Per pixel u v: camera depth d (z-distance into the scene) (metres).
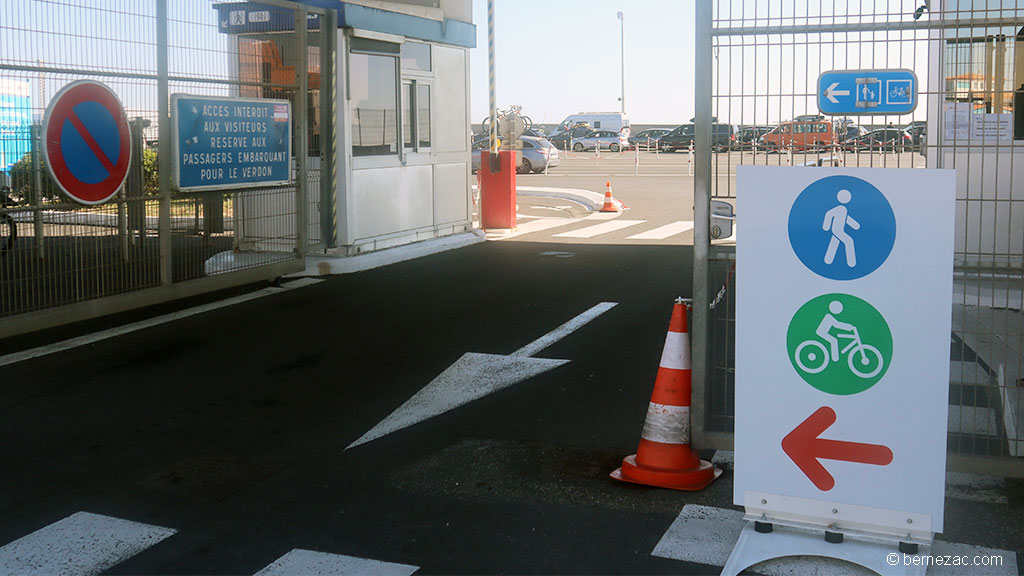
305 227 11.46
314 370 7.29
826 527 4.19
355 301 9.88
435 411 6.32
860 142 4.88
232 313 9.26
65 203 8.36
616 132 60.72
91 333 8.39
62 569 4.12
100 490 5.00
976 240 8.49
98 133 8.55
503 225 16.23
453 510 4.73
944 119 7.50
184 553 4.28
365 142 12.09
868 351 4.08
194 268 10.16
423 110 13.35
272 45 10.91
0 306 8.16
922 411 4.02
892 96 4.76
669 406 5.05
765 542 4.19
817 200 4.12
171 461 5.43
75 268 8.66
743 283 4.24
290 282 10.98
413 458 5.47
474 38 14.37
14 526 4.56
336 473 5.25
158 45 9.20
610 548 4.29
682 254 13.43
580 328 8.65
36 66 7.87
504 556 4.23
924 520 4.04
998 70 7.89
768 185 4.18
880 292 4.05
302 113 11.19
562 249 13.97
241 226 10.65
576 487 5.01
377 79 12.22
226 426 6.03
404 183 12.99
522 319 9.03
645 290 10.52
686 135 55.81
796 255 4.16
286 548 4.32
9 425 6.01
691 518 4.60
